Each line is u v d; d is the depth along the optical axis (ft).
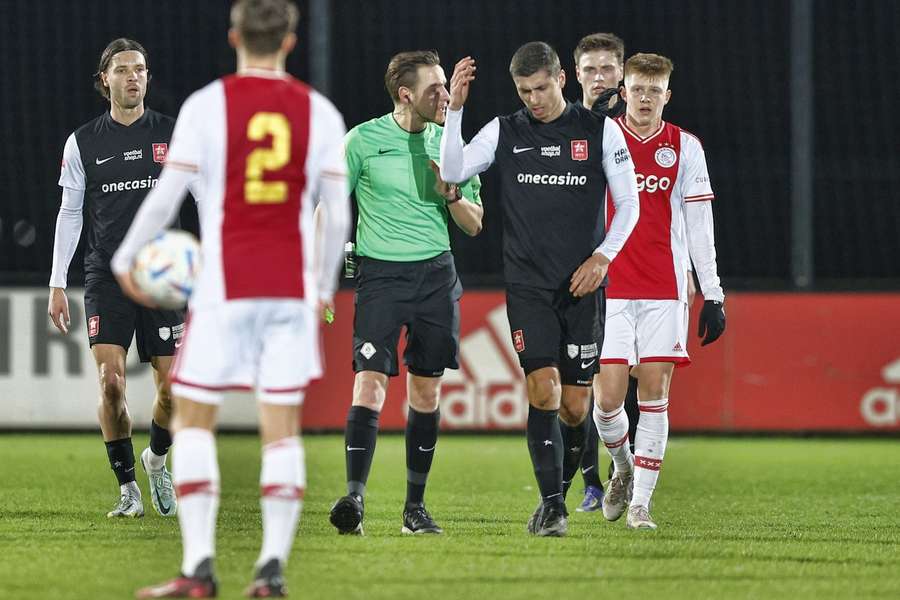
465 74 63.31
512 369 133.69
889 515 80.07
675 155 72.79
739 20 167.12
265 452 47.16
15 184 149.89
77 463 107.45
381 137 67.72
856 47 164.96
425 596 49.06
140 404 130.82
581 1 166.30
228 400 133.80
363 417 65.92
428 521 68.03
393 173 67.21
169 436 75.10
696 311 134.31
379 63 160.35
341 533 65.82
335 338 133.28
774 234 158.20
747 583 53.26
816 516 79.15
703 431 134.82
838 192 159.22
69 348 131.85
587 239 66.28
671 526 73.10
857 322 134.92
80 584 51.03
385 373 66.90
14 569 54.70
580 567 56.44
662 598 49.65
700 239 73.51
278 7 47.42
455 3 161.99
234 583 51.01
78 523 71.20
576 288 64.95
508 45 161.68
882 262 158.51
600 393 73.26
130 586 50.65
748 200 157.89
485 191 150.41
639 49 165.58
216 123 46.26
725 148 163.94
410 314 67.05
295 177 46.75
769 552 62.23
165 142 76.43
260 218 46.42
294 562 56.90
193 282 48.01
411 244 67.10
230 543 63.46
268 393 47.03
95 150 75.82
